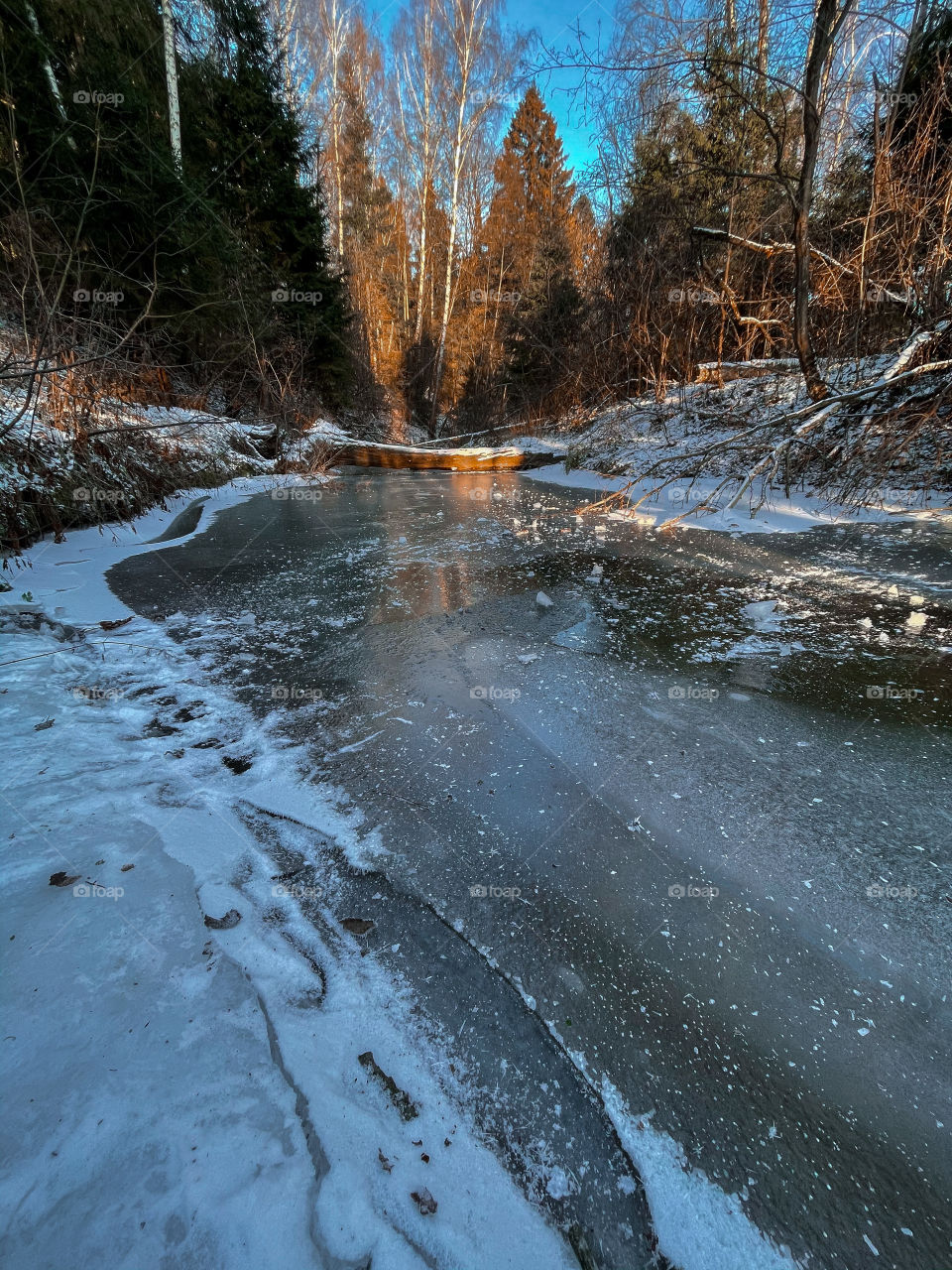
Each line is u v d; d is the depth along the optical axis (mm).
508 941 1180
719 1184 796
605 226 10945
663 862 1403
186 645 2703
